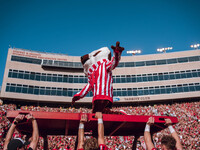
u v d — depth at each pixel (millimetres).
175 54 39625
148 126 2814
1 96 32938
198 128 22016
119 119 3242
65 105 36938
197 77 37375
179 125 23438
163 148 2223
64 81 37875
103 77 4070
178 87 37250
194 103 33469
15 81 34688
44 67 37656
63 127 4051
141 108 33875
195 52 39188
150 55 40188
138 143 14828
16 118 2695
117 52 3850
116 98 37156
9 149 2150
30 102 35844
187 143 17344
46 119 3082
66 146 15227
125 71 39406
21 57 36625
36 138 2555
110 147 15312
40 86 36250
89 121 2982
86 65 4680
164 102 37500
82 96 4527
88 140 1993
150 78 38625
